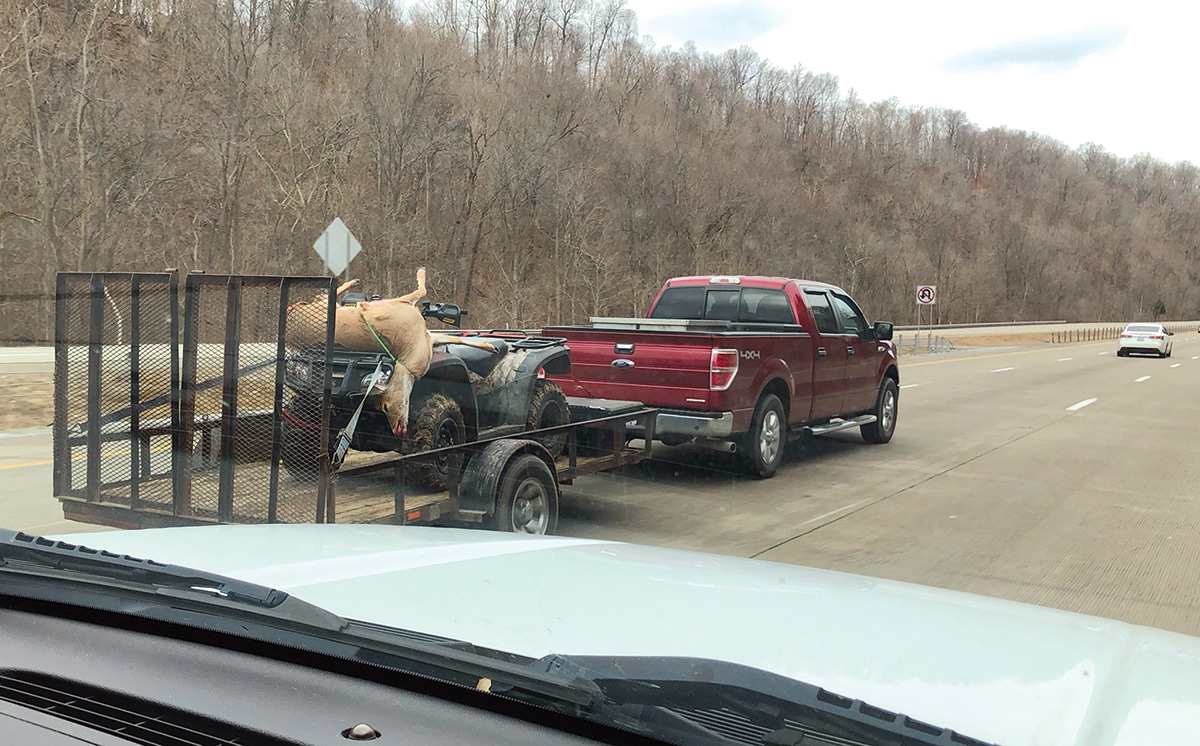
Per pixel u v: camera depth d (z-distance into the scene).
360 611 1.96
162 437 4.59
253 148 29.08
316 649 1.69
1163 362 32.00
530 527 5.62
